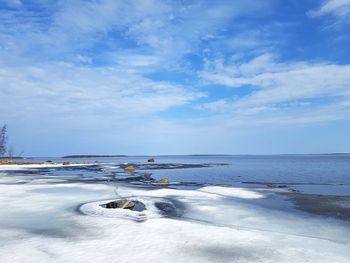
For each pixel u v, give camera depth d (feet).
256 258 34.76
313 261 34.06
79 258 33.37
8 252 35.01
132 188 92.12
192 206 63.67
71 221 49.19
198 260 33.83
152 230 44.39
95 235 41.86
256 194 83.56
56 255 34.19
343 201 72.90
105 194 78.54
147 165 294.25
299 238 42.50
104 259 33.24
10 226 46.34
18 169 206.80
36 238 40.45
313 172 188.03
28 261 32.27
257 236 43.01
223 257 34.86
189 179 140.97
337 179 139.54
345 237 43.45
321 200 74.23
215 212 58.59
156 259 33.68
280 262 33.71
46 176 143.02
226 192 86.28
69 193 79.82
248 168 239.50
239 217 55.01
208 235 42.68
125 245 37.86
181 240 40.24
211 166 276.82
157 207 62.08
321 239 42.22
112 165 289.74
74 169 214.07
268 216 56.18
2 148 337.31
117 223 48.01
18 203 64.34
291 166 272.51
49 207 60.34
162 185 107.65
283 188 100.17
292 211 60.85
